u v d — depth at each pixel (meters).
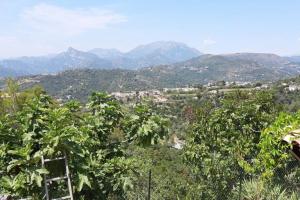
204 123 11.16
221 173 10.38
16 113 6.07
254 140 10.17
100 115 7.06
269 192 9.03
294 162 9.39
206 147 10.77
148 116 7.22
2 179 5.61
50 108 6.50
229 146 10.31
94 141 6.74
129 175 6.48
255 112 10.45
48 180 5.69
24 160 5.39
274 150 4.79
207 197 10.74
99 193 6.34
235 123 10.56
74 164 5.76
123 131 7.29
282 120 4.78
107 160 6.52
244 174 10.25
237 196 9.95
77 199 6.22
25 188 5.59
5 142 5.81
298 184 9.49
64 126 5.68
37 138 5.77
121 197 7.71
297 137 4.35
